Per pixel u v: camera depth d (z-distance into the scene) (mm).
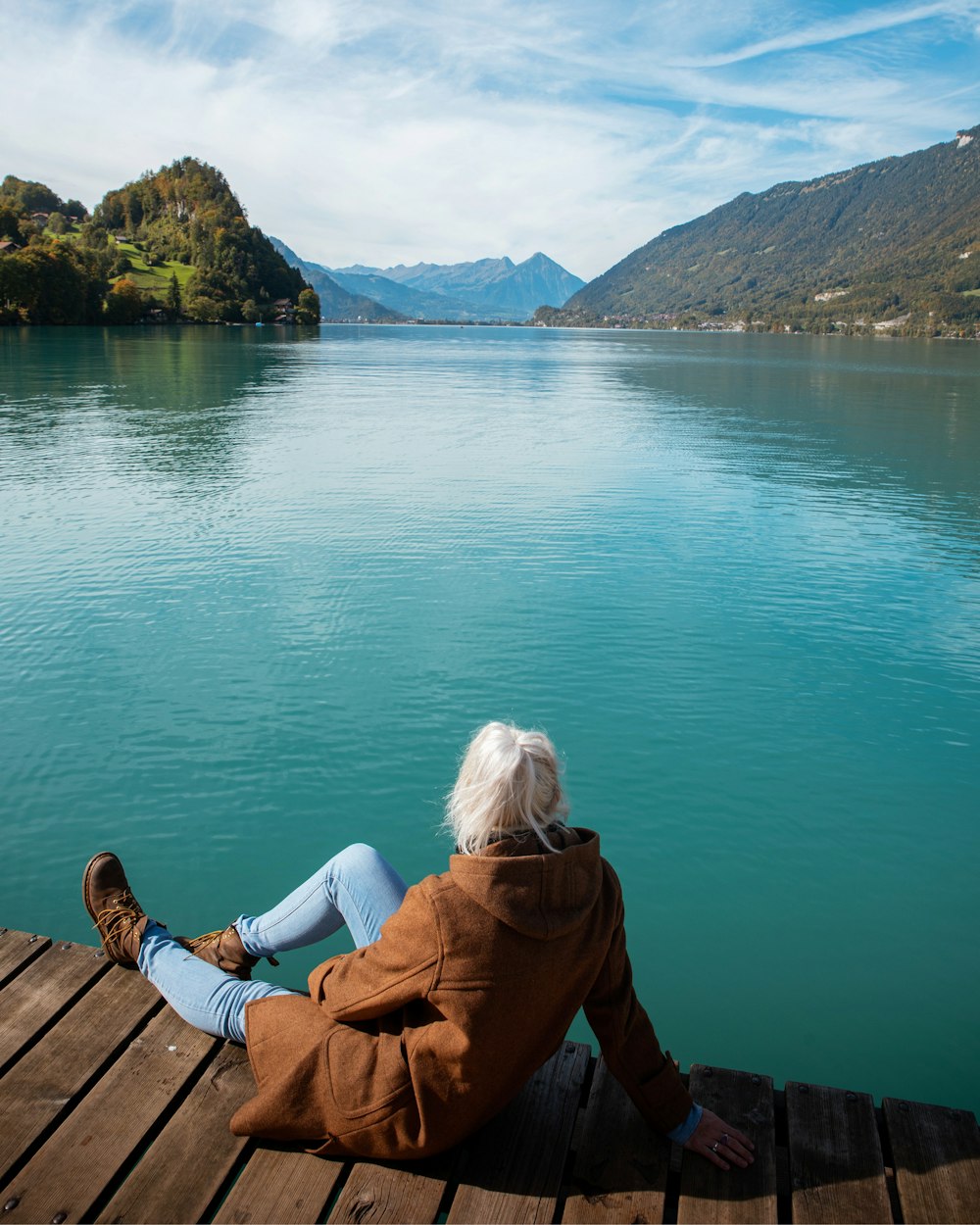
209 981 2875
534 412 31906
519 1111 2748
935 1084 3848
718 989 4414
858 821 5906
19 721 6918
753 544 12867
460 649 8602
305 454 20562
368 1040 2389
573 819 5855
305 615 9406
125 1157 2529
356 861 2705
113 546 12008
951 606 10227
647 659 8484
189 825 5645
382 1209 2375
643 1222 2395
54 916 4766
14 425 24312
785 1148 2709
